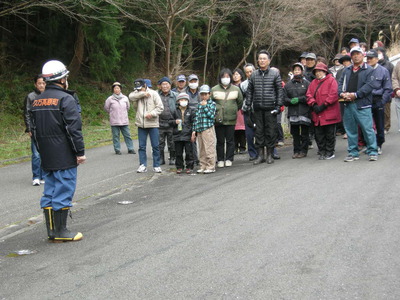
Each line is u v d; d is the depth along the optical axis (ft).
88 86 74.59
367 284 11.55
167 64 62.44
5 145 45.34
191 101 30.76
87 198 23.89
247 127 31.24
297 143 30.27
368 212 16.97
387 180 21.49
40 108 16.75
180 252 14.43
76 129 16.70
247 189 22.06
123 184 26.81
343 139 36.63
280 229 15.78
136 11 67.46
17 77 68.49
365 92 25.99
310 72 33.06
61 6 53.72
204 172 28.53
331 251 13.65
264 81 28.73
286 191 20.80
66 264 14.35
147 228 17.29
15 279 13.47
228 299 11.18
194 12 62.85
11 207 22.93
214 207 19.31
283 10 82.89
